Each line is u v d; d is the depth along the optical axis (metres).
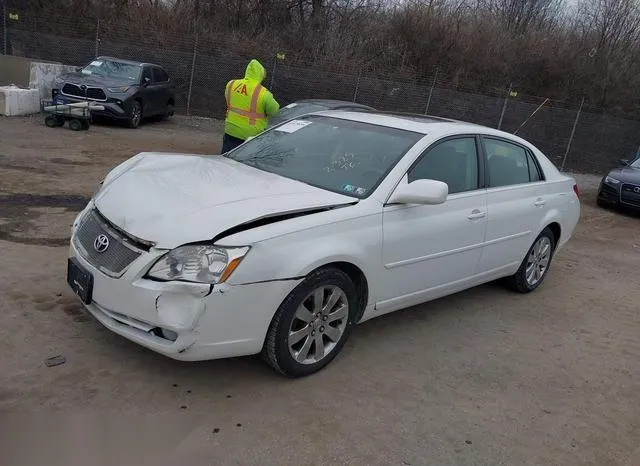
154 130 15.65
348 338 4.36
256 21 24.27
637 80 23.23
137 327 3.24
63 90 14.17
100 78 14.77
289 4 24.78
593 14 26.30
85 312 4.13
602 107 23.14
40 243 5.46
